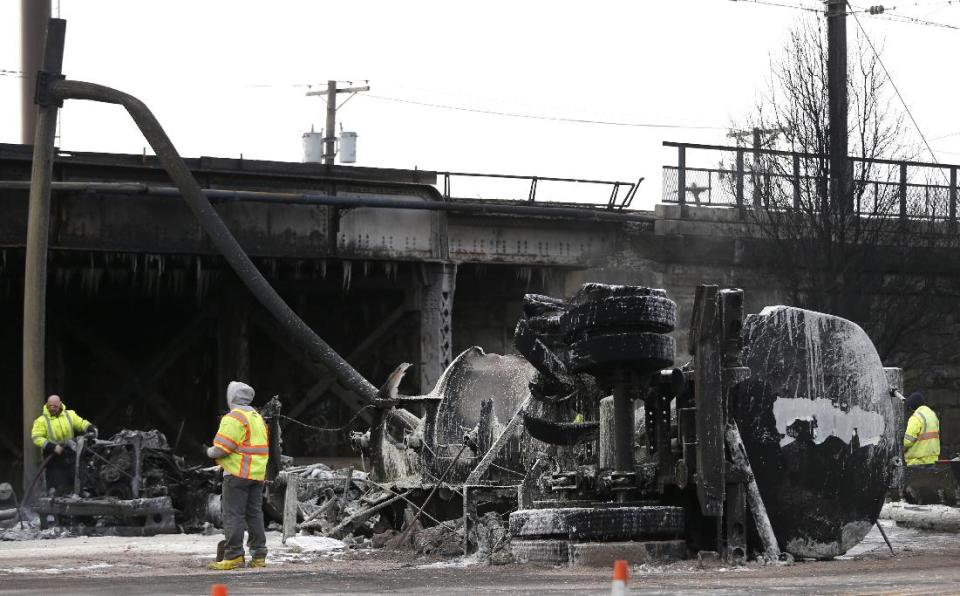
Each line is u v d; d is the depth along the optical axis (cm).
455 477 1873
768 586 1220
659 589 1188
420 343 3869
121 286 4019
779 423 1605
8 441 4047
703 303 1541
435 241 3831
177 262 3656
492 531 1628
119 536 2305
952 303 4009
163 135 2873
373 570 1498
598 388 1711
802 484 1616
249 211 3625
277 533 2242
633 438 1600
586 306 1565
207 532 2369
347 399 4100
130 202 3500
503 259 4031
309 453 4175
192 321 4084
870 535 2156
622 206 4166
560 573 1416
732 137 4078
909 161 3931
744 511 1557
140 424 4197
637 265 4141
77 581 1351
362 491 2167
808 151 3872
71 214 3447
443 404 1939
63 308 4062
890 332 3856
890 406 1684
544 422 1631
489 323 4284
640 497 1612
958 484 2380
